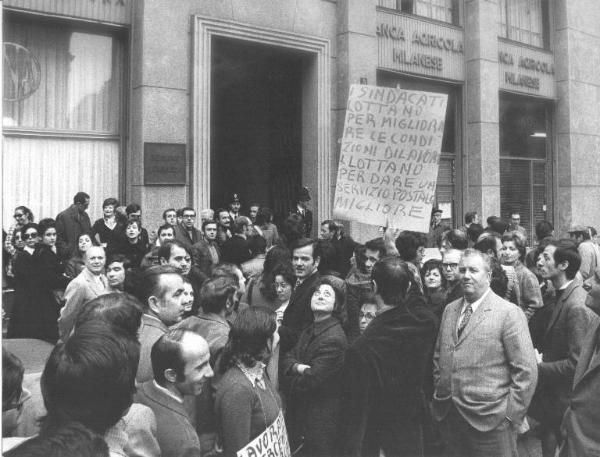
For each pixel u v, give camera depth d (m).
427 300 5.63
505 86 17.67
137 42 10.85
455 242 6.63
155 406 2.76
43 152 10.48
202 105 11.31
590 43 20.06
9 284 8.71
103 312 2.94
